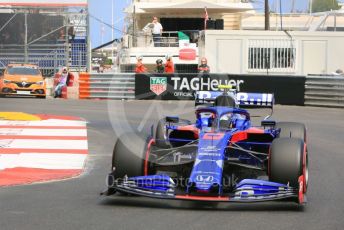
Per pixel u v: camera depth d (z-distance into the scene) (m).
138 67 23.73
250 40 29.16
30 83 24.72
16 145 11.54
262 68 29.28
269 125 7.54
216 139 6.84
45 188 7.99
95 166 9.85
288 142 6.79
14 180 8.53
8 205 6.89
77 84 25.88
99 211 6.58
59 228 5.86
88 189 7.93
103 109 18.97
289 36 29.30
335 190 7.98
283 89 21.36
